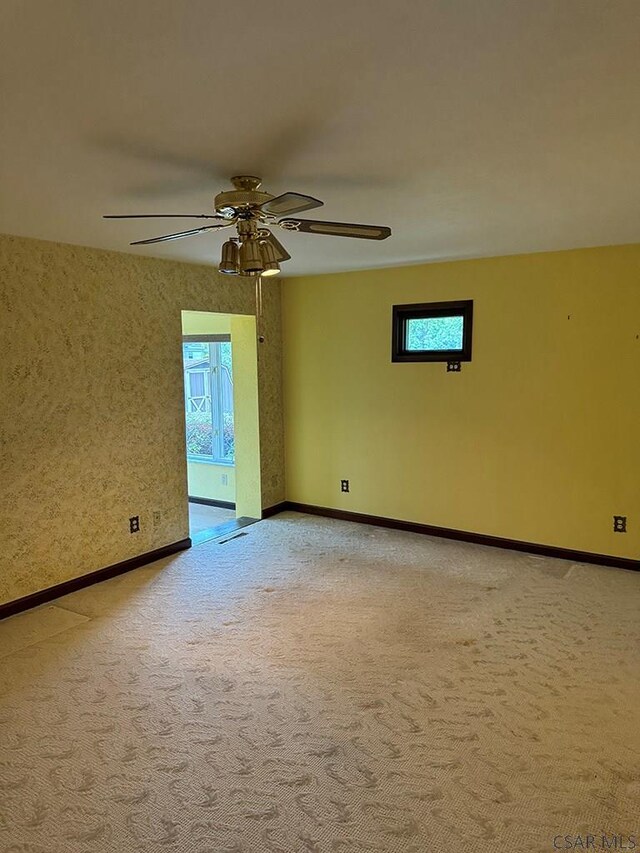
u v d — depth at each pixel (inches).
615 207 122.6
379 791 87.6
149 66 61.9
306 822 82.1
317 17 53.2
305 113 74.5
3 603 146.3
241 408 230.7
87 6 50.7
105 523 170.4
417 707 107.7
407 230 143.5
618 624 139.0
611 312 167.8
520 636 133.9
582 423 175.9
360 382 218.1
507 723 103.0
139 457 179.3
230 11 51.9
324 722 103.7
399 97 70.3
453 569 175.6
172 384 188.4
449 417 199.5
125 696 112.0
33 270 147.6
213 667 122.2
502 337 185.8
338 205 119.7
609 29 55.7
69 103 70.6
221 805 85.3
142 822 82.4
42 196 109.3
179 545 194.2
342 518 230.4
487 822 81.7
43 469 153.2
